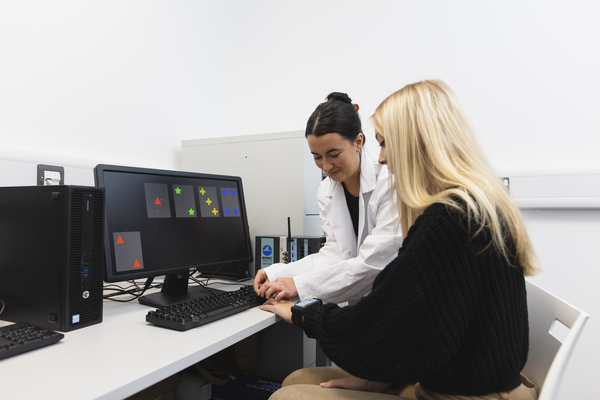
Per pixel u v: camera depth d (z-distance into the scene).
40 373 0.58
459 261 0.65
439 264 0.66
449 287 0.65
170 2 1.82
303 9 2.20
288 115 2.22
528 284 0.87
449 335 0.63
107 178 1.00
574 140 1.65
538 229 1.69
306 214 1.58
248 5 2.34
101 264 0.87
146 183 1.10
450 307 0.64
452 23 1.88
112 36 1.51
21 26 1.20
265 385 1.33
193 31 1.98
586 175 1.60
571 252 1.64
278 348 1.47
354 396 0.78
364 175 1.33
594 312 1.59
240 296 1.08
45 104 1.26
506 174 1.72
